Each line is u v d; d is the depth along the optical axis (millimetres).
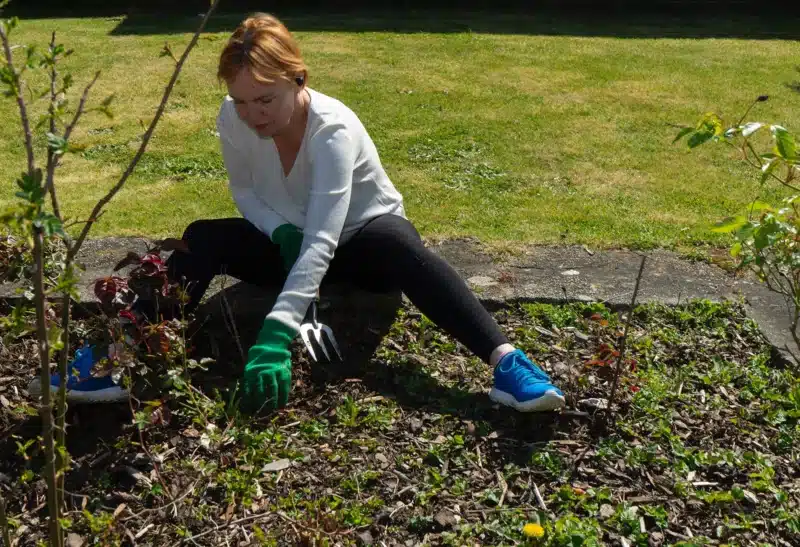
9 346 2887
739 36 10586
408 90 7285
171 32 10156
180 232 4039
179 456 2424
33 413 1916
